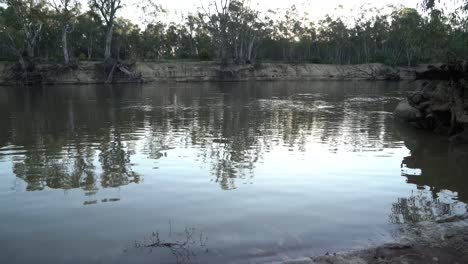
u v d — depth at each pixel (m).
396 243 7.15
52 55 91.69
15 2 67.75
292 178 11.27
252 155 14.15
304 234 7.59
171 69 83.81
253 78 91.81
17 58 76.75
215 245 7.09
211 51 105.00
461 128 17.84
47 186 10.57
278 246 7.09
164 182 10.85
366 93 49.19
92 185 10.63
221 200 9.41
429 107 20.12
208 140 17.03
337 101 37.47
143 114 26.48
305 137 17.88
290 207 8.99
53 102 35.69
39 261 6.58
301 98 40.91
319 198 9.61
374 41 117.19
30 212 8.73
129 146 15.76
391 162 13.21
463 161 13.36
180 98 40.38
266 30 100.81
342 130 19.94
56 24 76.12
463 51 22.91
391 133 19.09
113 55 93.38
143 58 93.88
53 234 7.60
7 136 18.06
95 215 8.52
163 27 98.62
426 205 9.21
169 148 15.36
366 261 6.50
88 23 87.25
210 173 11.74
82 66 75.19
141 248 6.98
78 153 14.50
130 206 9.05
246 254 6.78
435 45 24.25
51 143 16.41
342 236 7.53
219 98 40.41
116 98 40.28
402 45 104.62
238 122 22.69
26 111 28.36
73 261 6.56
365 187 10.52
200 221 8.17
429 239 7.36
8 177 11.40
